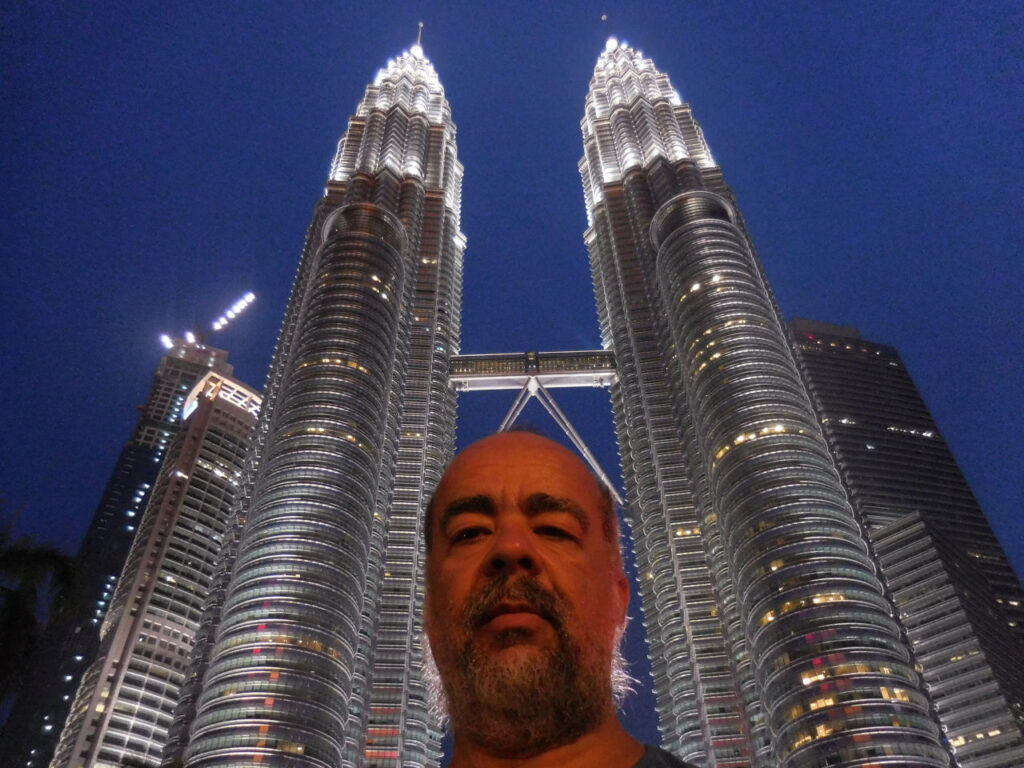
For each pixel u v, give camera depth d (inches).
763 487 7529.5
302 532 7372.1
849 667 6141.7
